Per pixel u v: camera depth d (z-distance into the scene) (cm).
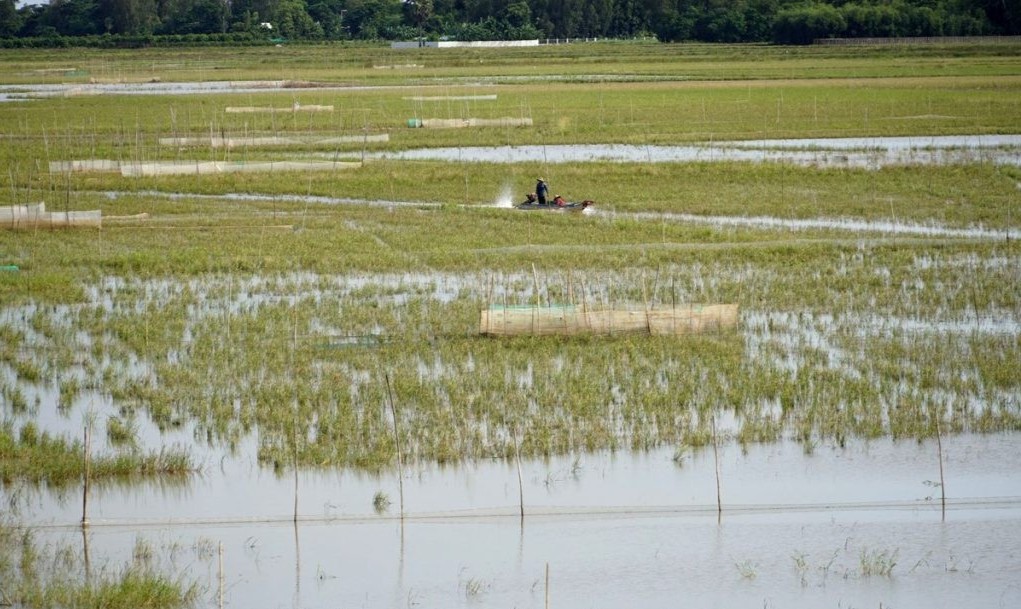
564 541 7706
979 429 9356
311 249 15888
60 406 9975
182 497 8281
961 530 7812
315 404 9825
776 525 7900
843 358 11062
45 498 8262
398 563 7400
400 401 9850
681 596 6994
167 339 11731
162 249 15950
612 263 14962
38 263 15112
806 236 16575
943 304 13025
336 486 8469
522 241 16375
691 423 9494
